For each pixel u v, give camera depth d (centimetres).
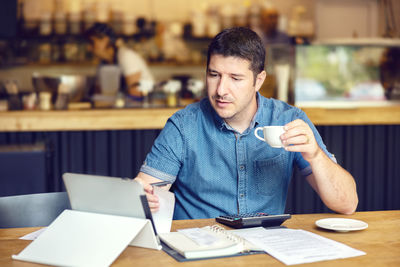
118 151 339
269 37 505
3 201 136
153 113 334
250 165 151
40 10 495
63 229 105
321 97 364
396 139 355
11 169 302
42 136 331
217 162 151
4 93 370
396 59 366
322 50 360
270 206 154
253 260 99
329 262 97
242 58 132
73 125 327
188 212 153
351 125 349
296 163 158
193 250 100
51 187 327
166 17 541
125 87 392
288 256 99
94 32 392
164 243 109
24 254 101
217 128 151
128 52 396
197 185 152
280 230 118
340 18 583
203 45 512
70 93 365
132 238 99
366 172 353
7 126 321
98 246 99
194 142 151
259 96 156
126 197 103
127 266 96
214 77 136
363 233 118
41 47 475
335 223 124
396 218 133
